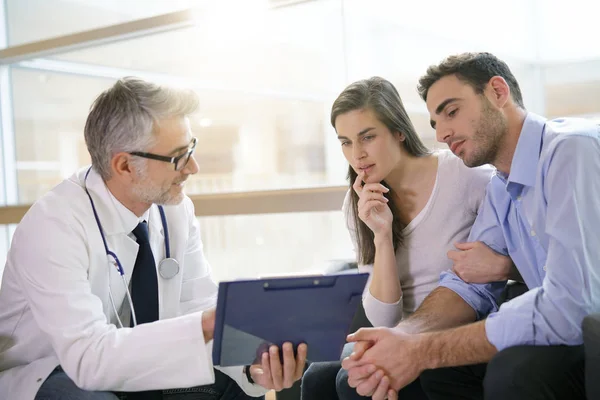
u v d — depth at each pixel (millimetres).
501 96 1456
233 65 3363
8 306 1527
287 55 3455
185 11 2650
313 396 1576
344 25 2672
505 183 1559
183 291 1765
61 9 3061
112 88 1485
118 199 1530
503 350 1202
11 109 3305
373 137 1618
